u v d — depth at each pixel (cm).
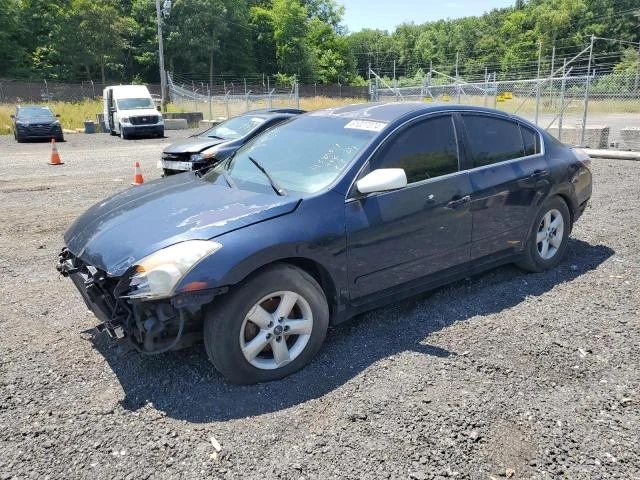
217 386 325
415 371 336
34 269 559
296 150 412
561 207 513
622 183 961
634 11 7912
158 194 389
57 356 365
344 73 8888
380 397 308
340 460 259
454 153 429
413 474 248
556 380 325
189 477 250
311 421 289
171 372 342
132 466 258
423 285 414
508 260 480
